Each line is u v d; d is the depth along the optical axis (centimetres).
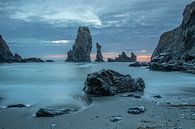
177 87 4950
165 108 2783
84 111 2705
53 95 3966
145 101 3288
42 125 2194
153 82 5881
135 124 2138
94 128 2062
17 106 3019
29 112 2700
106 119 2334
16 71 10994
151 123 2153
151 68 10862
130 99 3466
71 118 2398
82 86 5231
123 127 2061
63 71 10825
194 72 8469
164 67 9819
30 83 5938
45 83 5928
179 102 3231
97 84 3919
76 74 8975
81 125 2161
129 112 2583
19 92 4372
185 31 12588
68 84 5656
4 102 3350
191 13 12456
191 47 11862
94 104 3108
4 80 6769
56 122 2269
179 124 2098
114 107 2900
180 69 9481
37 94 4116
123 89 4150
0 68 13600
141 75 7894
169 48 15225
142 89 4416
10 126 2169
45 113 2516
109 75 4128
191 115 2419
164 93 4094
